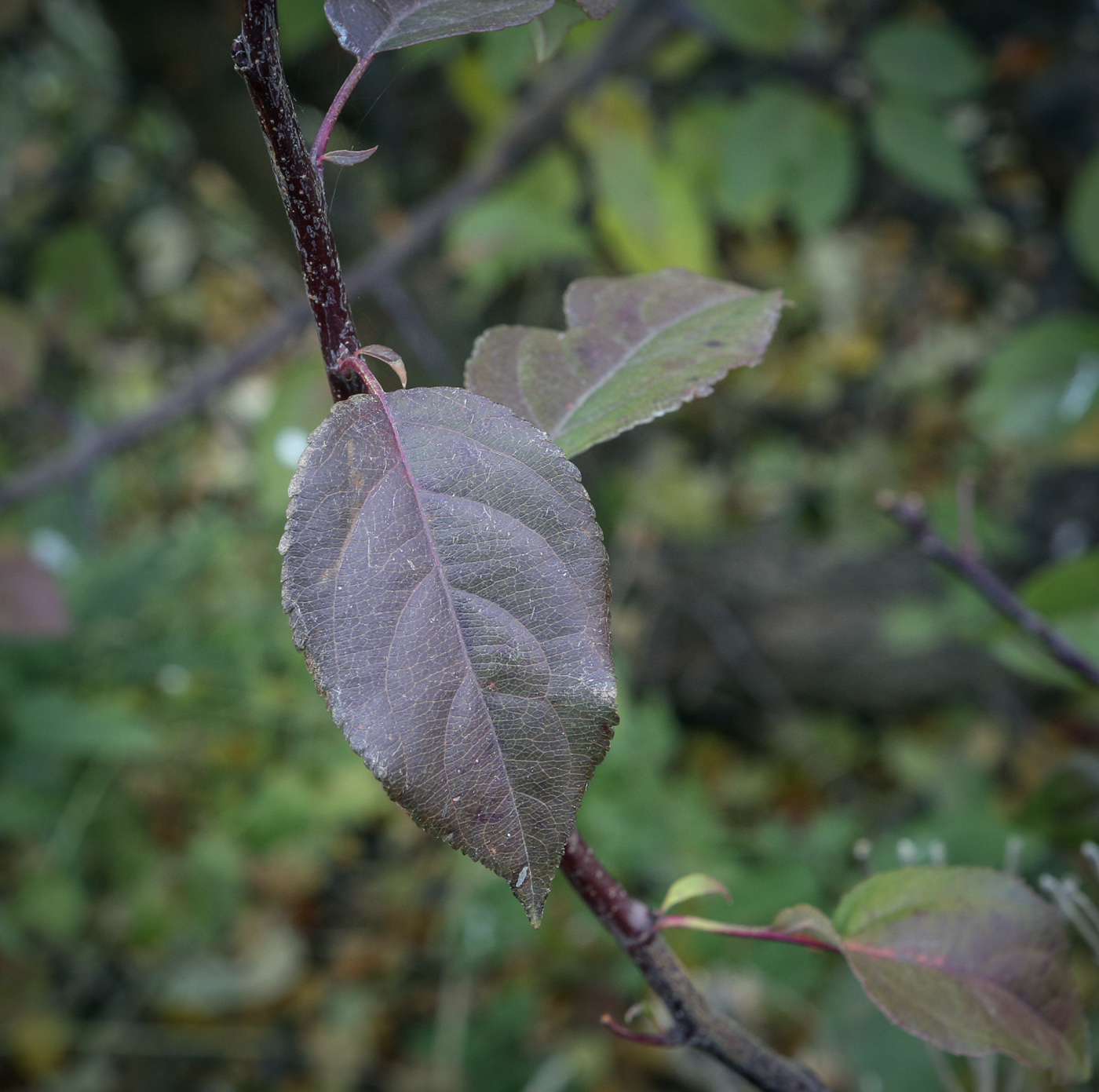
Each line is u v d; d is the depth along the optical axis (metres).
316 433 0.21
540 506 0.21
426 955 1.14
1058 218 1.05
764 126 0.79
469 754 0.20
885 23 0.85
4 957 1.06
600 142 0.77
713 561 1.39
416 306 1.02
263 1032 1.09
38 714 0.98
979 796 1.09
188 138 1.23
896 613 1.04
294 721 1.16
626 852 0.98
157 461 1.33
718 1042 0.27
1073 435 0.73
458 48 0.85
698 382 0.26
